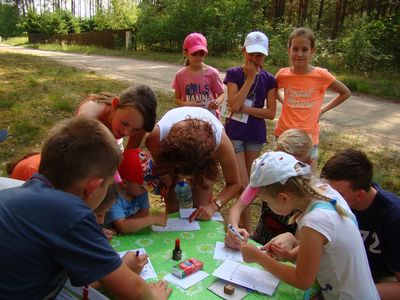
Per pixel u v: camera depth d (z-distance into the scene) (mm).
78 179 1356
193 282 1753
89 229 1300
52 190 1324
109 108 2410
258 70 3535
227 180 2596
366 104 9461
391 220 2002
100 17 33438
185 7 20375
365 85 11188
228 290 1676
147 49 23297
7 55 17062
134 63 16531
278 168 1690
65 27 36969
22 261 1236
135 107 2135
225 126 3568
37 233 1239
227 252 2006
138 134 2408
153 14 22797
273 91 3574
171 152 1994
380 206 2062
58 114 6801
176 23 20797
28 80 9789
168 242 2086
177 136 2035
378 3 21219
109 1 32438
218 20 19766
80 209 1299
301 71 3531
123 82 10531
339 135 6688
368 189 2025
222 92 4098
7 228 1245
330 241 1610
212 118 2516
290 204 1709
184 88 3990
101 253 1318
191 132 2053
